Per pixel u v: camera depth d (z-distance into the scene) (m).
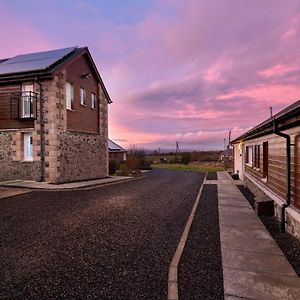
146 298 3.36
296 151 6.06
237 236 5.96
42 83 14.30
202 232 6.26
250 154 13.98
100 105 19.44
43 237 5.73
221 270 4.20
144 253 4.89
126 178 19.98
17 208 8.61
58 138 14.48
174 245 5.35
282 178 7.19
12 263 4.38
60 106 14.67
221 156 51.75
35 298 3.33
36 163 14.42
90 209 8.70
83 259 4.57
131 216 7.84
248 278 3.93
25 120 14.59
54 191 12.48
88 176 17.72
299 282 3.82
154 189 14.41
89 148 17.86
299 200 5.87
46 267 4.23
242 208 9.15
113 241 5.54
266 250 5.08
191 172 30.11
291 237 5.92
